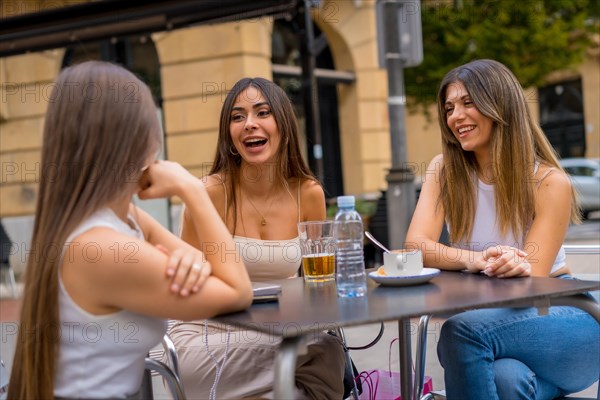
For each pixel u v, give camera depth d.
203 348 1.99
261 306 1.54
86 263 1.33
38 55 8.88
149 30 4.57
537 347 1.81
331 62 11.55
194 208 1.50
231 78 8.66
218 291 1.40
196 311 1.39
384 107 11.61
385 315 1.31
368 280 1.89
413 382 2.22
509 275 1.79
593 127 15.87
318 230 1.92
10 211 9.07
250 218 2.44
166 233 1.69
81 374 1.36
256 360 1.94
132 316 1.38
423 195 2.32
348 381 2.21
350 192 11.59
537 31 11.19
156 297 1.35
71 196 1.36
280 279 2.18
